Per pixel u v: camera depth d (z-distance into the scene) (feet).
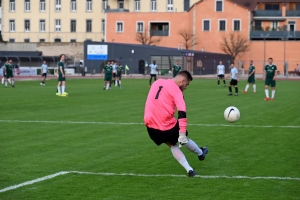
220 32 584.40
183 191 58.23
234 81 217.15
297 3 604.49
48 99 189.26
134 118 126.72
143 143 90.17
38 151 82.28
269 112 145.28
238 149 84.69
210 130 107.24
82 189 59.06
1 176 65.10
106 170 68.74
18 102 175.32
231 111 81.82
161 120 62.85
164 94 62.85
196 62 506.48
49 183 61.67
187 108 155.84
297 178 64.28
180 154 65.21
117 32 620.49
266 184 61.36
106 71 257.34
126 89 262.26
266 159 76.43
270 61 193.67
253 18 597.11
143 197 55.88
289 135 100.78
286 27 578.66
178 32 602.85
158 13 609.42
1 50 572.10
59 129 107.55
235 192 57.77
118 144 89.15
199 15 589.73
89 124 115.55
